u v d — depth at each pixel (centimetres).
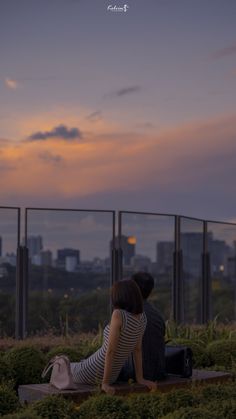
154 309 1015
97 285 1866
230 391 882
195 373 1070
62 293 1800
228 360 1259
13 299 1723
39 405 803
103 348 945
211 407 807
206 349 1295
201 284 2127
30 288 1753
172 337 1453
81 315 1822
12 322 1716
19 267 1736
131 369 977
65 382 916
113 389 918
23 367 1080
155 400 827
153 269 1980
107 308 1875
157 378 997
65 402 812
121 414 791
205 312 2128
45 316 1769
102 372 941
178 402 823
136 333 940
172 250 2028
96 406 810
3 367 1062
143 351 984
